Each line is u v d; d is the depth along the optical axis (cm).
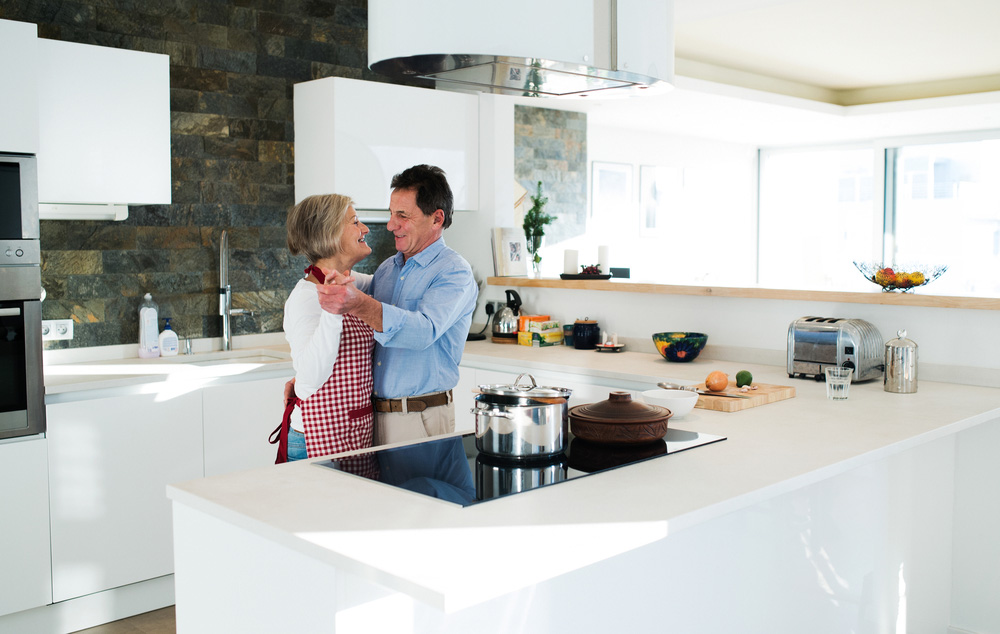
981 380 320
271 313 462
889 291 343
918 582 297
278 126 457
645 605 209
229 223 441
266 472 189
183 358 407
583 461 196
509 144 498
